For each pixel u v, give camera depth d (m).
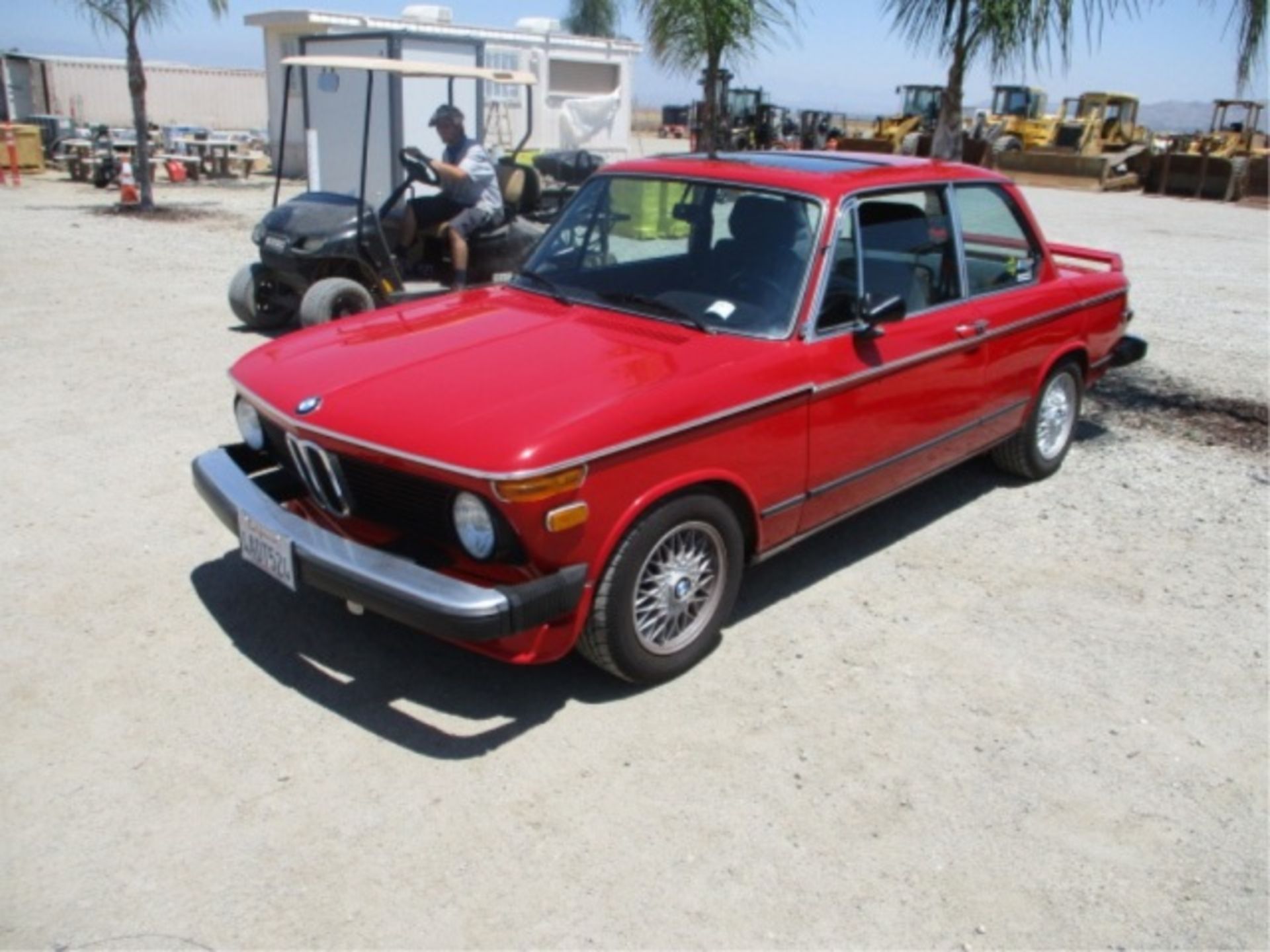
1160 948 2.82
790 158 4.98
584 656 3.86
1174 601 4.71
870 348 4.35
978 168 5.37
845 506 4.54
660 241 4.60
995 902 2.95
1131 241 18.23
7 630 4.04
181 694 3.71
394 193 8.41
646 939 2.76
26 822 3.07
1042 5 7.49
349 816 3.15
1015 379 5.40
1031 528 5.46
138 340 8.33
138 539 4.83
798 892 2.94
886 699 3.87
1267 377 8.48
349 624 4.20
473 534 3.35
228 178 22.48
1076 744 3.67
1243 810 3.38
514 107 20.34
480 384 3.64
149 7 16.16
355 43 13.51
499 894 2.88
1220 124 34.44
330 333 4.35
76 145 21.88
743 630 4.31
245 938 2.70
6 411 6.45
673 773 3.40
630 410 3.45
